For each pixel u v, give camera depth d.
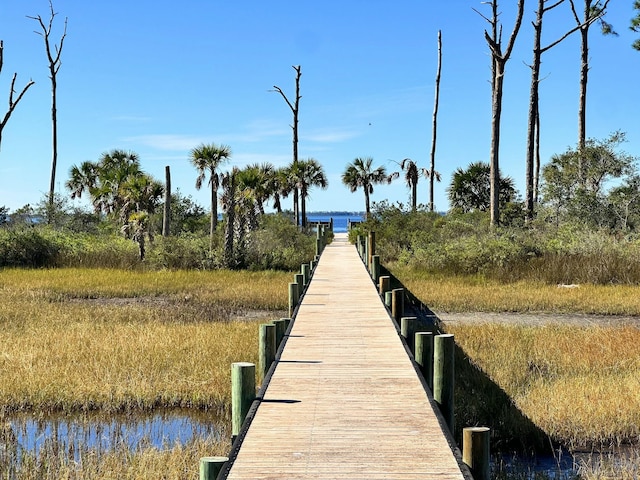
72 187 46.22
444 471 5.32
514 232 25.58
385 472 5.30
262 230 31.19
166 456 7.46
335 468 5.38
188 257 27.91
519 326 14.91
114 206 37.47
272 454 5.68
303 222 44.38
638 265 22.09
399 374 8.21
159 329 13.88
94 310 17.06
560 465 7.75
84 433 8.55
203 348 12.14
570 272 22.25
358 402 7.08
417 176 46.38
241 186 28.78
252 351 11.94
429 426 6.33
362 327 11.41
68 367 10.84
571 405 8.99
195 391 9.82
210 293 20.41
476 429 5.51
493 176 27.88
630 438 8.41
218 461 5.19
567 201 29.69
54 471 7.07
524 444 8.29
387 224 33.25
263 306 18.47
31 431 8.64
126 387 9.90
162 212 39.00
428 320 16.31
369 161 47.84
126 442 8.08
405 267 25.91
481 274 23.28
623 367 11.23
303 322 11.93
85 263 28.45
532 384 10.28
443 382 7.61
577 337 13.38
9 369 10.76
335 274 20.48
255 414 6.71
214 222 30.06
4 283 22.17
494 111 27.77
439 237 29.28
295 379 7.99
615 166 29.36
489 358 11.78
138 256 28.78
